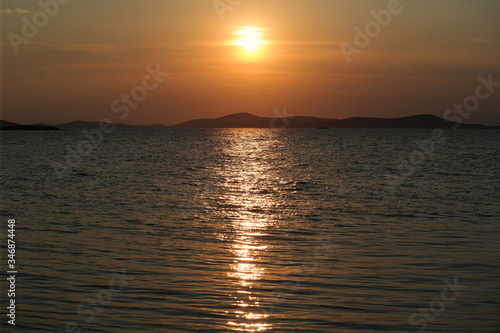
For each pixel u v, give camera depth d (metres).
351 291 13.95
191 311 12.47
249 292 13.80
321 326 11.69
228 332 11.33
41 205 27.91
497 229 22.09
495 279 15.05
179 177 44.19
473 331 11.52
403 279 15.02
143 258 17.14
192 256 17.48
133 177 43.59
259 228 22.33
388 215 25.55
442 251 18.28
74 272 15.44
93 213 25.59
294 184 39.09
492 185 37.91
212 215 25.47
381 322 11.94
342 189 35.84
